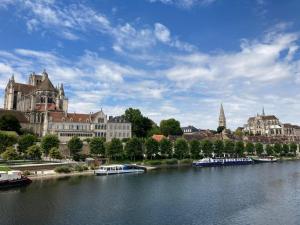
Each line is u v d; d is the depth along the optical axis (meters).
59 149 123.94
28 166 92.75
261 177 100.56
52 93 192.00
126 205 59.62
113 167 106.00
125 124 169.38
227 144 177.50
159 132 196.00
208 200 64.56
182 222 49.41
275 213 54.84
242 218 51.75
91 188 75.88
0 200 60.81
